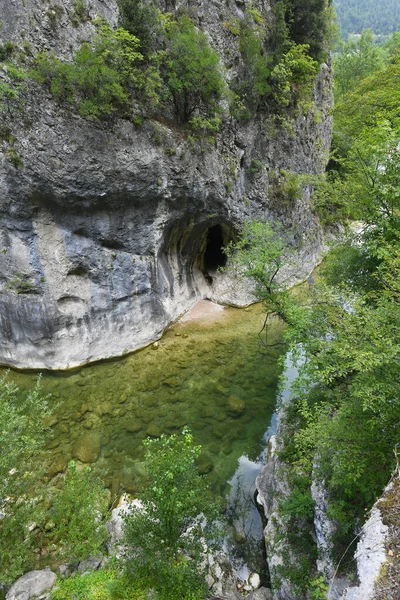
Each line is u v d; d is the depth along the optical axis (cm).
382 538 523
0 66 1186
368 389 614
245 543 1014
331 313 788
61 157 1288
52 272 1452
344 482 727
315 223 2664
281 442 1187
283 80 1909
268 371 1622
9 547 794
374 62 4172
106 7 1320
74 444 1248
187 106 1563
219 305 2125
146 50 1402
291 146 2206
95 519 928
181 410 1410
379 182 1230
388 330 647
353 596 480
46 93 1240
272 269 1300
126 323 1672
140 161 1424
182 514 729
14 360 1529
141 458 1218
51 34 1228
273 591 857
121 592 736
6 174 1262
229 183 1817
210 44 1673
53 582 799
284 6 1856
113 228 1512
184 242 1906
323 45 2262
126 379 1547
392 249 1042
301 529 901
